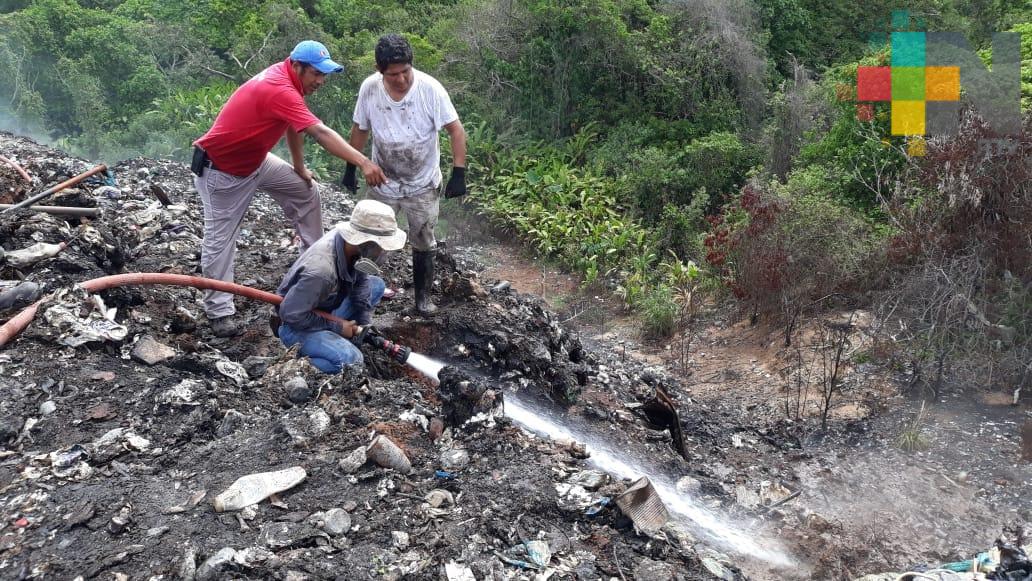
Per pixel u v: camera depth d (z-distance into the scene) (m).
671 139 18.62
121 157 19.23
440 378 3.97
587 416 5.09
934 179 8.39
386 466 3.42
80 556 2.78
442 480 3.43
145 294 4.99
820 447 6.21
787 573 4.10
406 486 3.35
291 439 3.55
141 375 4.02
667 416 5.43
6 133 8.55
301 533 2.97
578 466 3.66
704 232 13.73
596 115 19.30
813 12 24.62
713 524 4.36
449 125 4.63
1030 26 12.40
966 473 5.57
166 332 4.75
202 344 4.72
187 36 23.25
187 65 22.62
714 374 8.48
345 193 9.70
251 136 4.39
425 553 2.97
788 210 9.59
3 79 22.05
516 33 19.83
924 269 7.82
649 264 13.45
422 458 3.58
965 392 6.83
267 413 3.88
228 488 3.16
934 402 6.73
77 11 24.09
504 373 5.11
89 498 3.08
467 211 16.08
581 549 3.14
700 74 19.03
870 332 7.99
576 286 13.24
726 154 16.02
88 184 7.02
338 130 17.17
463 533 3.10
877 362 7.57
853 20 25.02
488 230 15.81
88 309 4.23
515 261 14.69
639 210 15.66
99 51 22.72
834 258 9.06
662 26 19.39
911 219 8.60
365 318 4.61
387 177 4.71
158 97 21.80
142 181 7.80
